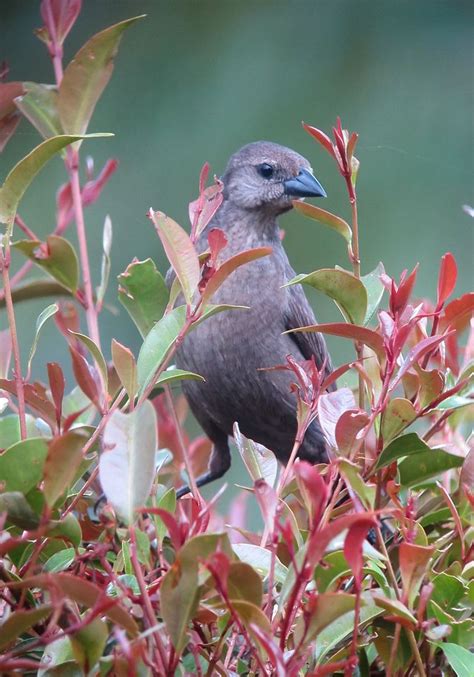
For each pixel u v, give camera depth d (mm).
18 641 3783
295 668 3232
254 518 9461
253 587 3266
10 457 3576
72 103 4867
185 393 8141
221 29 12445
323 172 12070
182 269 4102
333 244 11883
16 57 12039
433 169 12109
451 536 4406
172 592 3256
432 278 11711
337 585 3949
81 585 3240
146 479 3354
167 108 12141
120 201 11734
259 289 7906
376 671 4359
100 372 4199
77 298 4996
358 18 12547
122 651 3357
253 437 8375
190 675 3568
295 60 12430
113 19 12398
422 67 12445
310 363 4406
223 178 8500
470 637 3984
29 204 11359
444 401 4258
